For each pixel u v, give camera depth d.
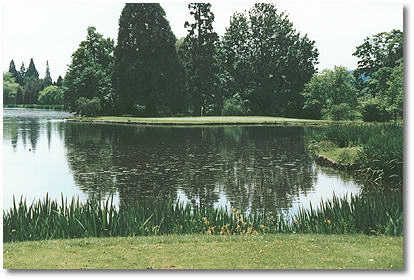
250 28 61.47
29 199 12.52
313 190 13.64
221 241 7.45
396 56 40.44
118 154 21.41
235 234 8.28
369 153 15.76
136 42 56.56
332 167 17.70
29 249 7.05
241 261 6.47
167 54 56.94
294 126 40.41
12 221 8.23
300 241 7.41
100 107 54.03
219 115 58.44
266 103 60.50
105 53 62.06
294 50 60.47
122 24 57.03
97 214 8.82
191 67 59.50
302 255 6.71
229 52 61.31
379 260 6.47
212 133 33.00
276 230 8.77
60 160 19.42
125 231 8.23
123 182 14.70
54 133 32.31
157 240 7.51
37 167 17.55
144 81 56.31
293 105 58.62
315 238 7.61
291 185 14.40
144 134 31.94
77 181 14.88
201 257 6.65
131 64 56.28
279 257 6.63
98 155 21.05
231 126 40.34
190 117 51.56
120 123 43.72
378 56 43.38
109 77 58.78
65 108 60.94
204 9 58.59
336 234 8.04
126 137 29.62
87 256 6.71
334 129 22.91
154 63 56.44
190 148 23.84
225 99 59.03
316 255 6.72
